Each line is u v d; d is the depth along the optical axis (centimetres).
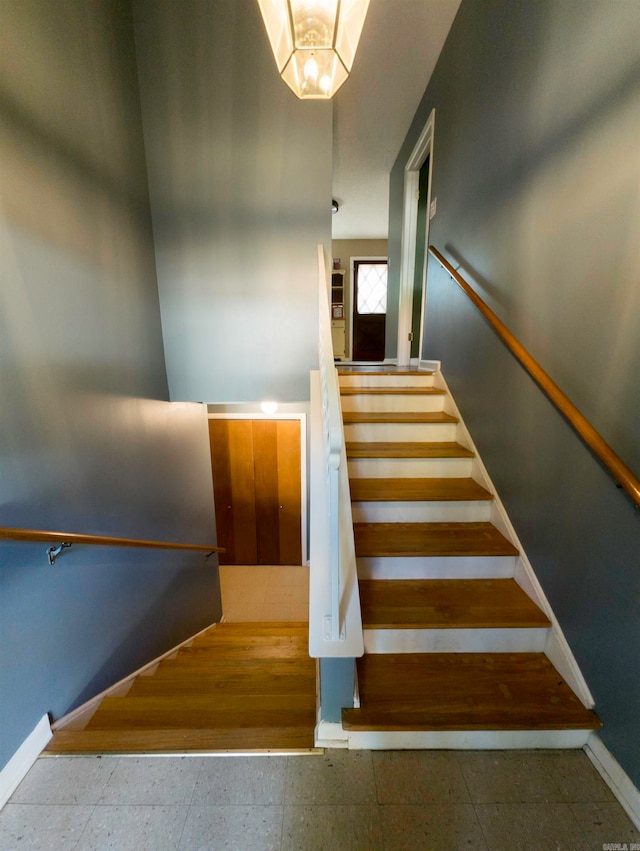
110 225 159
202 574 269
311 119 200
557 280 119
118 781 95
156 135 196
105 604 143
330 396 91
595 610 103
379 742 100
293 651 193
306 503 405
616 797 90
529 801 89
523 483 140
